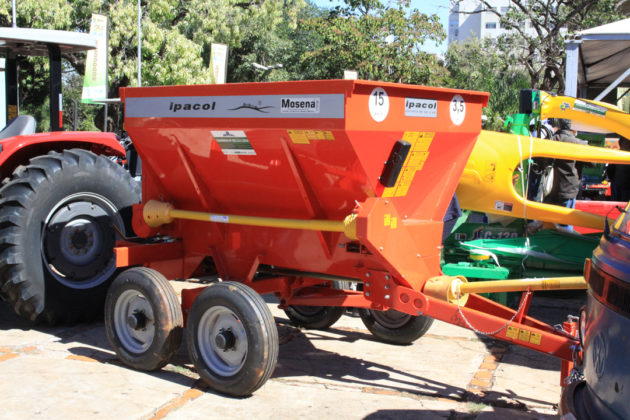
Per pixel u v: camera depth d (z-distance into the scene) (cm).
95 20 2142
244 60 4234
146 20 2745
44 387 462
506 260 666
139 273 497
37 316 594
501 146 629
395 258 434
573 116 721
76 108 711
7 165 641
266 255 509
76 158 616
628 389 247
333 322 622
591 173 1178
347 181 431
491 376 505
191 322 472
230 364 462
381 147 418
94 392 456
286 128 428
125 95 529
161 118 505
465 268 648
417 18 2683
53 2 2603
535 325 439
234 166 483
